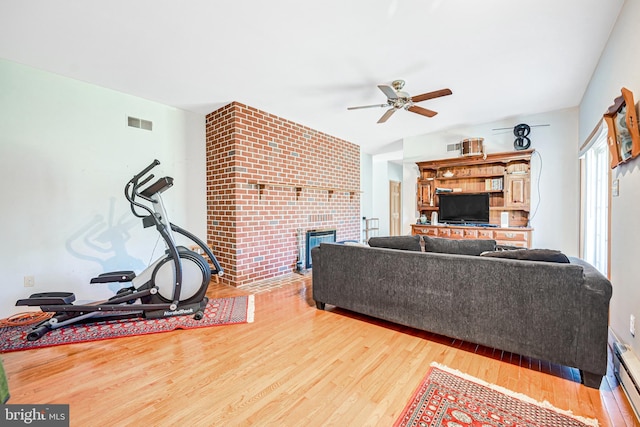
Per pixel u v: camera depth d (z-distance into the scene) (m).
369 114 4.06
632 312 1.80
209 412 1.46
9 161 2.65
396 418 1.41
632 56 1.78
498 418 1.40
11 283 2.68
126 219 3.38
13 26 2.07
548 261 1.88
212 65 2.67
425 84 3.11
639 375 1.48
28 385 1.66
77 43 2.31
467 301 2.06
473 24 2.08
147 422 1.39
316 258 2.88
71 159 2.98
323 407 1.49
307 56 2.51
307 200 4.71
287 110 3.89
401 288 2.36
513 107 3.90
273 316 2.73
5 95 2.61
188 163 3.92
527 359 1.97
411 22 2.05
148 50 2.42
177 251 2.72
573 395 1.59
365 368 1.85
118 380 1.72
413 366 1.87
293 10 1.92
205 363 1.91
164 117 3.69
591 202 3.57
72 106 2.98
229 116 3.65
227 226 3.75
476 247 2.35
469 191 4.86
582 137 3.62
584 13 1.97
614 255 2.20
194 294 2.79
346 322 2.60
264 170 3.95
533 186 4.30
